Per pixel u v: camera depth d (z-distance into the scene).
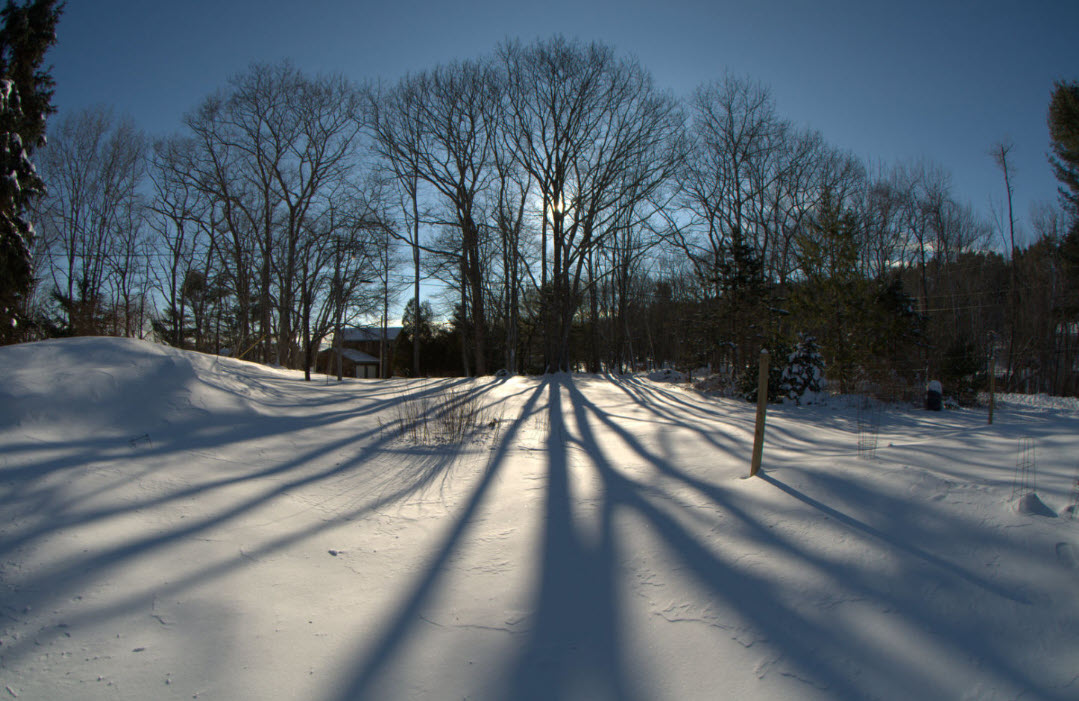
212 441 7.22
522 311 41.22
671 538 4.54
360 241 26.28
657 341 52.78
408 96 27.25
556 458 7.97
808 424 11.81
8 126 14.48
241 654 3.06
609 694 2.75
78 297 26.17
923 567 3.49
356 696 2.76
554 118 27.55
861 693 2.59
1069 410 16.47
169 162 28.88
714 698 2.67
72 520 4.41
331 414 10.24
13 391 6.70
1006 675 2.59
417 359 30.78
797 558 3.87
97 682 2.73
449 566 4.30
